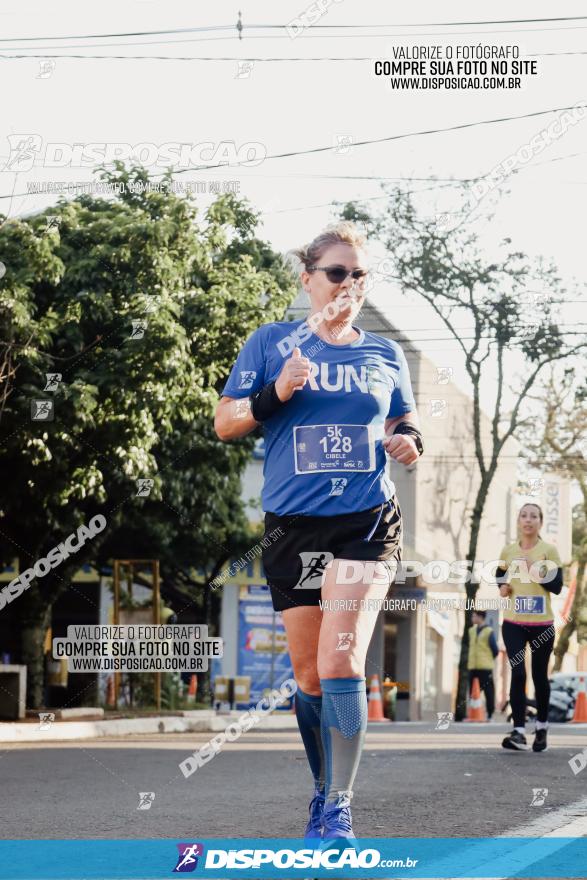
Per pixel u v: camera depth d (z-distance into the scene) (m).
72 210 18.83
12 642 28.72
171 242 19.25
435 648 39.31
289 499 5.45
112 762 11.91
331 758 5.08
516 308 30.08
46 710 21.44
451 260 29.30
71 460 19.95
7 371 18.67
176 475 23.75
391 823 6.86
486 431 42.41
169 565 29.39
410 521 37.78
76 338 19.05
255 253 20.78
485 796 8.28
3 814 7.49
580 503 45.19
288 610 5.52
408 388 5.78
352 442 5.43
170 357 18.70
